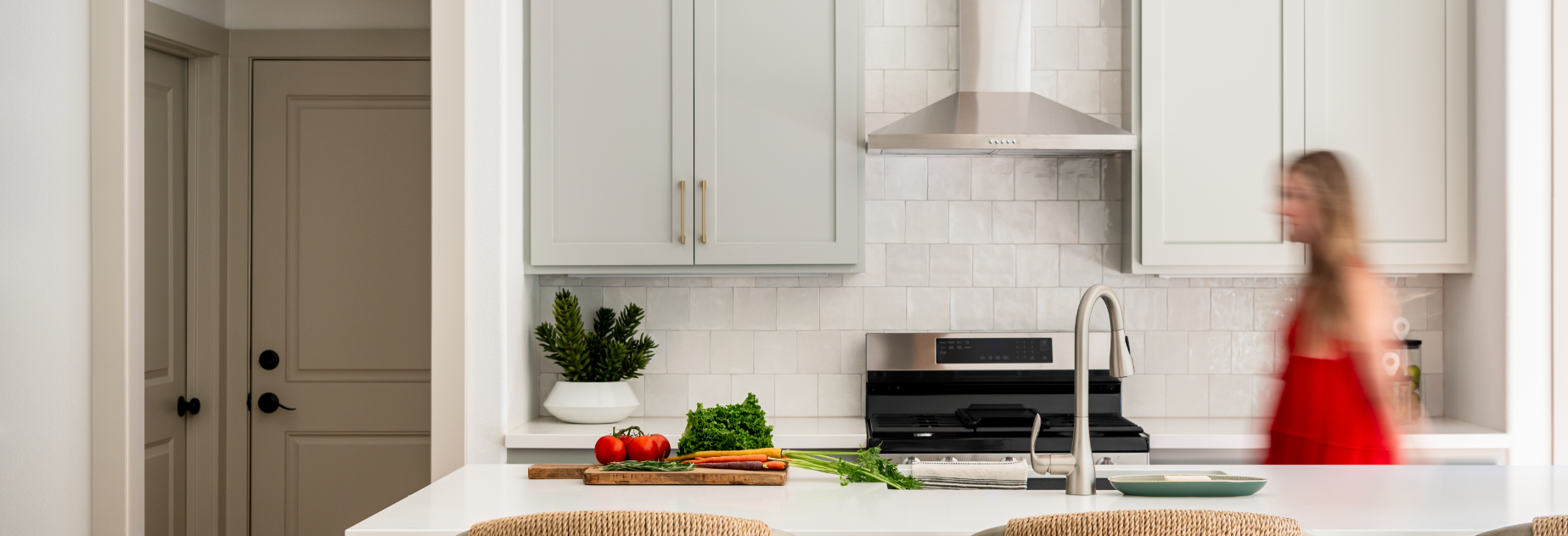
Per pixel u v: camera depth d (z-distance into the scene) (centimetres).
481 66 273
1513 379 283
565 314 292
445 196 271
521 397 295
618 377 298
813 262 288
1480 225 292
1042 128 277
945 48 316
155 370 328
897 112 316
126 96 265
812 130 287
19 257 264
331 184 350
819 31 287
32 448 265
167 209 332
